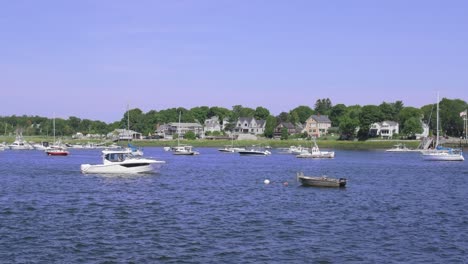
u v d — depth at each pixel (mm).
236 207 48156
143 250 31312
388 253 31203
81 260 29109
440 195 58812
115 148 193500
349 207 48719
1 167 101125
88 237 34469
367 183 72875
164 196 55531
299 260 29578
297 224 39750
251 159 142750
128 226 38281
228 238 34688
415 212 46000
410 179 80188
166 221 40406
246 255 30469
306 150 173375
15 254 30219
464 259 30000
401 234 36344
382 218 42719
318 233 36500
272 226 38875
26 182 69438
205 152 189750
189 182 71688
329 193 59844
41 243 32812
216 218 42062
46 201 50844
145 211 45125
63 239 33875
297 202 51906
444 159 138875
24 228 37250
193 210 46031
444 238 35188
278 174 88250
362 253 31156
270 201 52500
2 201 50719
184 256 30109
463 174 91062
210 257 29969
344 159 144625
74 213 43812
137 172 81250
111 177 76812
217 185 68062
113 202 50375
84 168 82250
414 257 30375
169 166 108750
